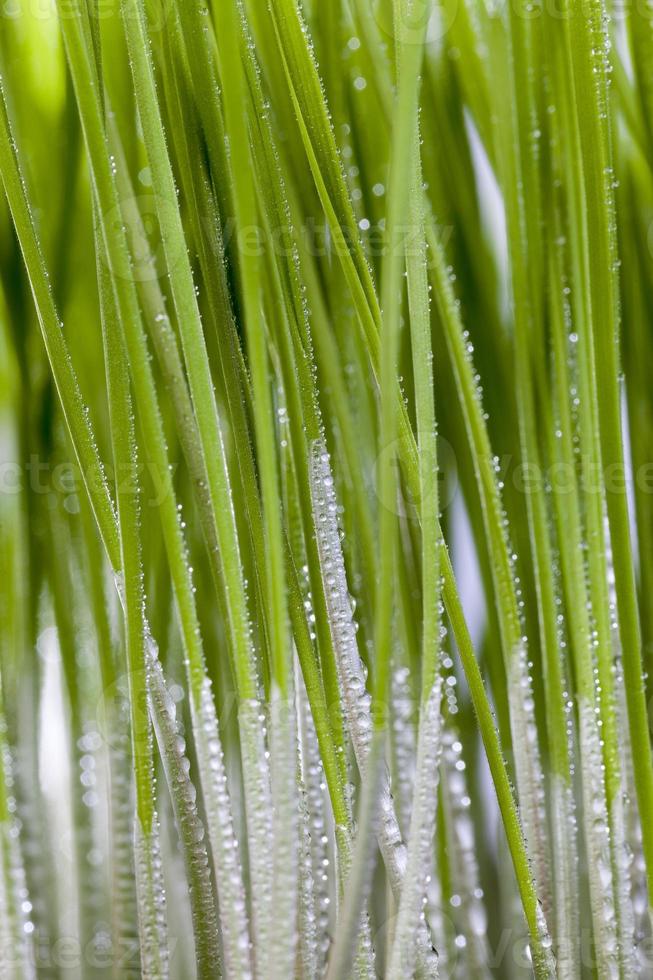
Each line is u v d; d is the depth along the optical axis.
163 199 0.24
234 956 0.24
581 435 0.25
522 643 0.25
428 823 0.24
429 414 0.24
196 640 0.24
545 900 0.25
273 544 0.24
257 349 0.24
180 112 0.25
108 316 0.24
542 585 0.25
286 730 0.24
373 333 0.24
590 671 0.25
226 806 0.24
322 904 0.25
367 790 0.24
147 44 0.24
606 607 0.25
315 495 0.25
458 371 0.25
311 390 0.25
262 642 0.25
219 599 0.25
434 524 0.24
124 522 0.24
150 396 0.24
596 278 0.25
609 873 0.25
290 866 0.24
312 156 0.24
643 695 0.25
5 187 0.25
